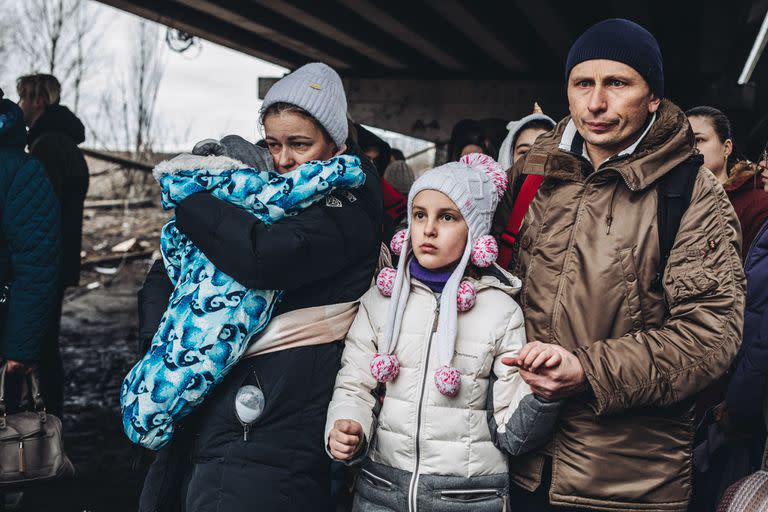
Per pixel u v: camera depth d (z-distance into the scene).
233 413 2.18
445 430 2.12
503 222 2.46
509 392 2.15
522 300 2.25
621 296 2.10
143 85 22.75
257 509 2.16
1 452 3.22
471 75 11.24
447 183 2.19
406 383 2.16
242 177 2.19
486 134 4.77
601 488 2.12
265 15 8.49
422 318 2.20
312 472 2.25
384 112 11.48
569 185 2.21
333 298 2.31
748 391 2.55
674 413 2.12
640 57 2.05
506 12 8.97
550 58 10.91
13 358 3.39
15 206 3.37
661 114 2.12
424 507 2.12
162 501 2.25
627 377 2.01
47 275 3.44
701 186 2.08
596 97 2.09
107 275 12.66
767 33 7.45
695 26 8.64
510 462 2.27
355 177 2.24
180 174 2.22
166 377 2.11
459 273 2.17
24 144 3.55
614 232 2.10
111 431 5.66
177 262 2.33
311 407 2.25
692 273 2.03
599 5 8.36
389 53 10.18
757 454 2.68
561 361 2.00
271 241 2.12
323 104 2.31
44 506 4.36
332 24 8.43
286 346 2.22
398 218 3.69
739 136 9.82
